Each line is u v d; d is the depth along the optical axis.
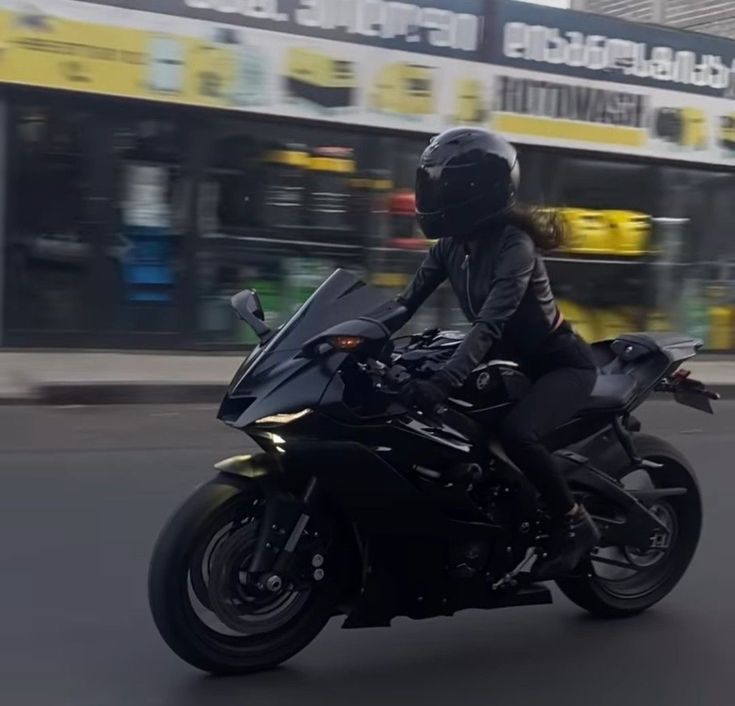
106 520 6.11
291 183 12.23
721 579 5.57
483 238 4.14
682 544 5.10
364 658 4.38
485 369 4.13
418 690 4.10
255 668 4.14
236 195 11.98
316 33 12.03
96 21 11.07
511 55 13.15
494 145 4.05
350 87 12.27
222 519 3.96
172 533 3.91
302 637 4.20
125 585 5.09
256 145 12.00
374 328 3.62
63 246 11.34
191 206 11.79
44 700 3.90
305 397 3.72
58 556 5.46
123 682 4.07
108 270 11.52
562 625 4.86
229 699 3.95
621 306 14.35
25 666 4.18
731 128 14.78
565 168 13.81
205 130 11.75
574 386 4.30
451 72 12.80
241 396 3.83
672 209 14.59
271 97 11.91
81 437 8.28
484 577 4.23
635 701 4.11
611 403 4.61
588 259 14.05
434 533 4.04
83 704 3.88
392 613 4.10
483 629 4.77
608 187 14.12
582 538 4.38
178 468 7.42
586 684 4.24
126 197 11.52
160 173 11.62
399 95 12.54
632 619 4.97
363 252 12.66
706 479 7.89
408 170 12.80
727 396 12.39
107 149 11.38
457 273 4.26
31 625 4.57
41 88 10.97
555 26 13.35
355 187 12.53
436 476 4.05
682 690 4.22
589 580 4.80
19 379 9.94
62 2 10.91
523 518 4.28
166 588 3.90
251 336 12.20
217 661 4.04
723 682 4.32
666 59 14.17
